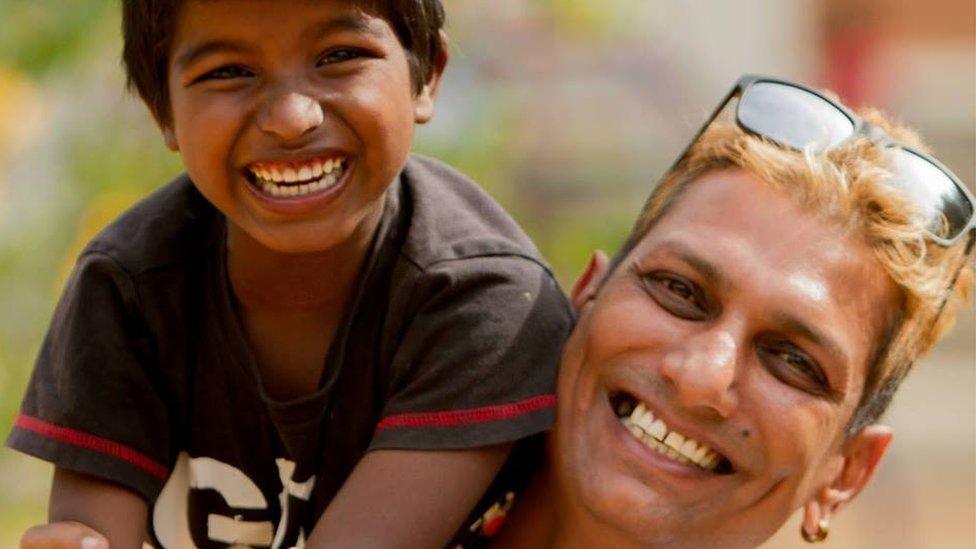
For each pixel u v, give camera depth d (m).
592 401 3.61
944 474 10.53
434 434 3.54
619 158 9.08
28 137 6.30
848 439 3.70
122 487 3.62
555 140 8.82
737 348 3.44
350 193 3.51
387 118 3.51
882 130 3.64
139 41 3.64
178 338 3.70
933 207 3.55
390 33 3.53
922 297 3.55
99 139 6.38
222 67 3.43
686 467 3.53
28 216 6.35
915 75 12.96
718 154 3.64
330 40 3.43
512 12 7.63
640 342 3.52
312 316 3.68
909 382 12.19
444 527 3.52
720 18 11.00
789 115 3.60
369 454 3.57
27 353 6.38
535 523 3.78
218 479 3.79
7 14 6.12
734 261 3.47
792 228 3.50
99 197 6.35
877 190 3.51
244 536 3.87
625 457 3.55
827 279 3.47
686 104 9.12
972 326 12.67
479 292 3.63
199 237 3.74
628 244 3.74
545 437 3.71
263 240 3.51
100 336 3.63
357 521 3.50
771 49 11.02
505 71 7.88
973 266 3.70
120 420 3.63
